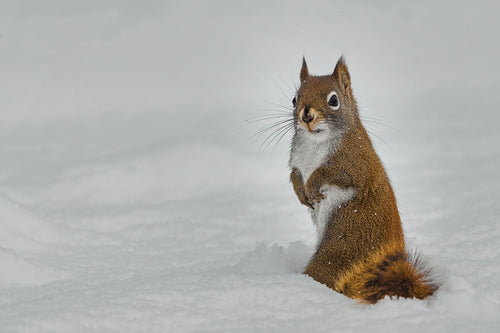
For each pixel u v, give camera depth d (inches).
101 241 436.5
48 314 244.8
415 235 390.3
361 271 295.1
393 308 257.1
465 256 334.6
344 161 317.4
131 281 309.9
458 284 268.5
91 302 263.1
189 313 254.5
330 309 264.5
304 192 339.9
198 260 384.5
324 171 321.1
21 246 402.6
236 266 345.1
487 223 399.2
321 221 324.8
